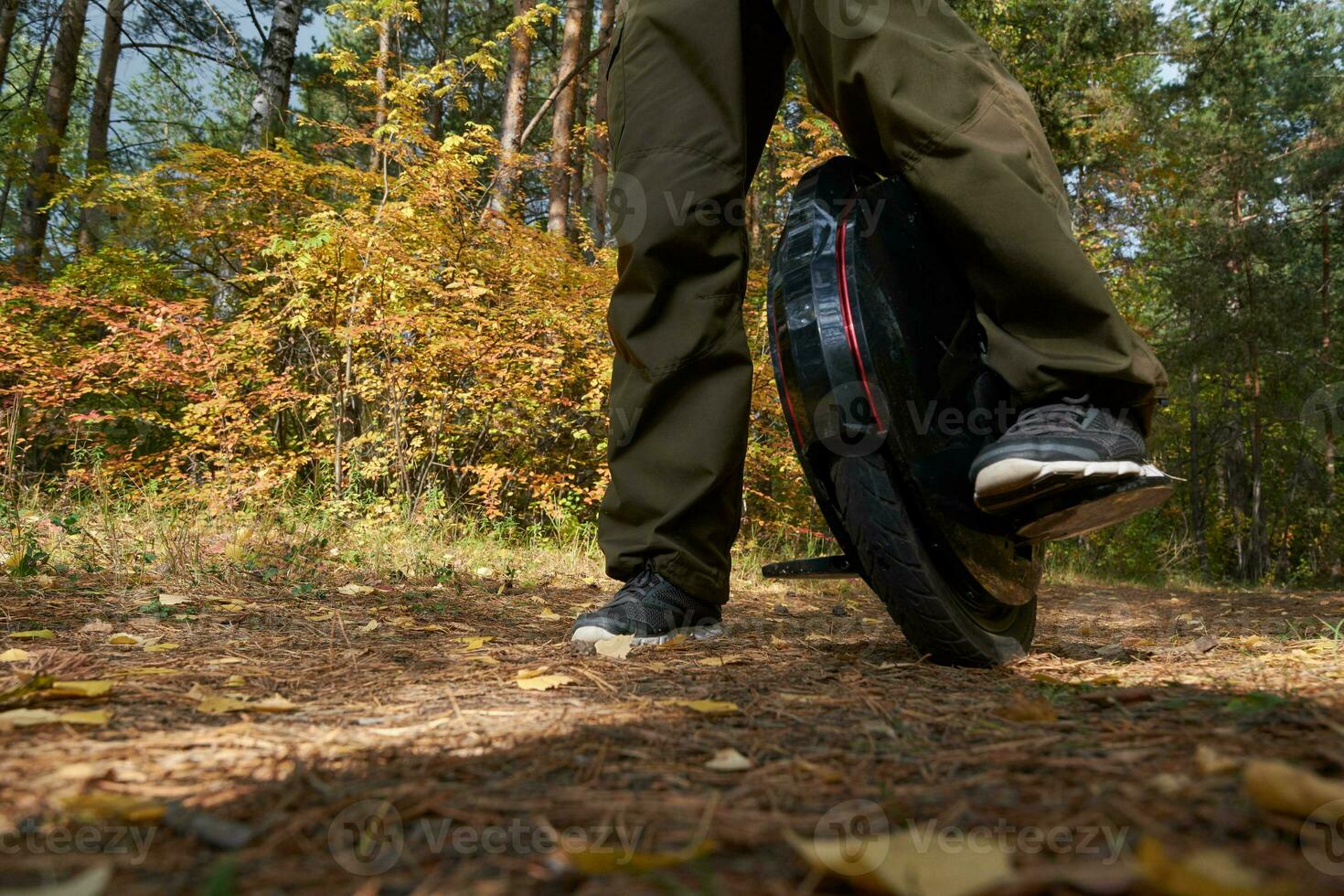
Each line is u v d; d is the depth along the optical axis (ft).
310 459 21.68
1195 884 1.79
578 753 3.43
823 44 6.20
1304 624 12.71
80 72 61.46
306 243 20.36
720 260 6.94
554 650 6.65
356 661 5.97
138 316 21.94
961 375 5.87
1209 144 52.85
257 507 18.12
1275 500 68.64
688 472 6.93
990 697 4.73
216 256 27.35
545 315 22.56
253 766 3.20
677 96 6.82
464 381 23.09
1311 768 2.92
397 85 23.95
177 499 17.87
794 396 5.83
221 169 25.14
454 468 21.76
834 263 5.72
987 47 5.98
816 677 5.43
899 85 5.73
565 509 22.90
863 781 3.02
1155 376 5.40
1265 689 4.65
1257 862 2.08
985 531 6.01
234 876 2.18
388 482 21.57
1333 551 60.64
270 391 21.06
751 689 4.94
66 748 3.41
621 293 7.06
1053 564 34.27
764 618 10.79
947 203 5.59
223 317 25.95
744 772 3.18
